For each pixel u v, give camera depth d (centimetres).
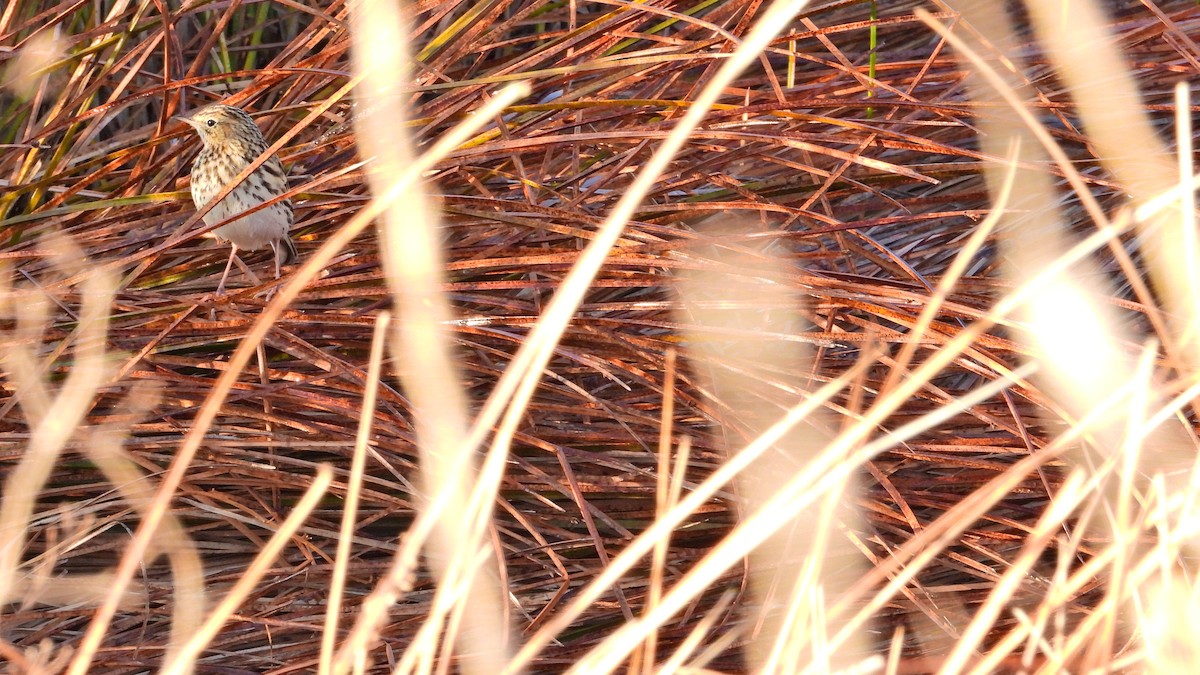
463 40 759
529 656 324
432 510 317
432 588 574
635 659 364
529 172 771
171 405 605
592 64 679
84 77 759
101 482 591
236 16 931
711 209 675
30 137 739
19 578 530
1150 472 591
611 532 614
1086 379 556
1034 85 759
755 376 611
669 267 623
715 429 630
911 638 563
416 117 732
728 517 615
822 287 630
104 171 702
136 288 695
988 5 902
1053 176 768
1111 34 844
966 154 669
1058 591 353
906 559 573
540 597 575
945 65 833
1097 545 584
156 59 905
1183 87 324
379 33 644
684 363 632
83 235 691
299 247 727
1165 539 357
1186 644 349
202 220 698
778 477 598
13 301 612
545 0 766
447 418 407
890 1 942
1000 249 750
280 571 569
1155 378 597
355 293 612
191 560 558
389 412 602
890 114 788
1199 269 627
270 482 595
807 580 348
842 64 820
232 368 323
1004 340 596
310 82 774
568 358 644
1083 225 759
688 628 556
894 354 676
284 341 621
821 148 663
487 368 618
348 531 340
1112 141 777
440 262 646
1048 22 806
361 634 317
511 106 674
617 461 611
